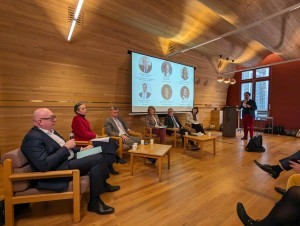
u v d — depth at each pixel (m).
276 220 1.25
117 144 3.09
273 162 3.45
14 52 3.29
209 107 7.84
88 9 3.66
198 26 4.59
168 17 4.16
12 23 3.17
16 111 3.41
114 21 4.15
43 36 3.52
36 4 3.24
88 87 4.31
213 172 2.93
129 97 5.11
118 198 2.10
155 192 2.25
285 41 5.01
